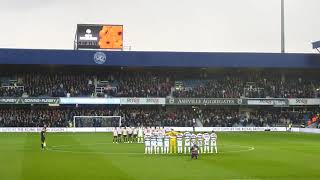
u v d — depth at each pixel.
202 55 91.56
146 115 88.19
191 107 93.88
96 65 89.06
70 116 86.19
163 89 92.06
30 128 82.88
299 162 35.38
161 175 28.30
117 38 92.81
